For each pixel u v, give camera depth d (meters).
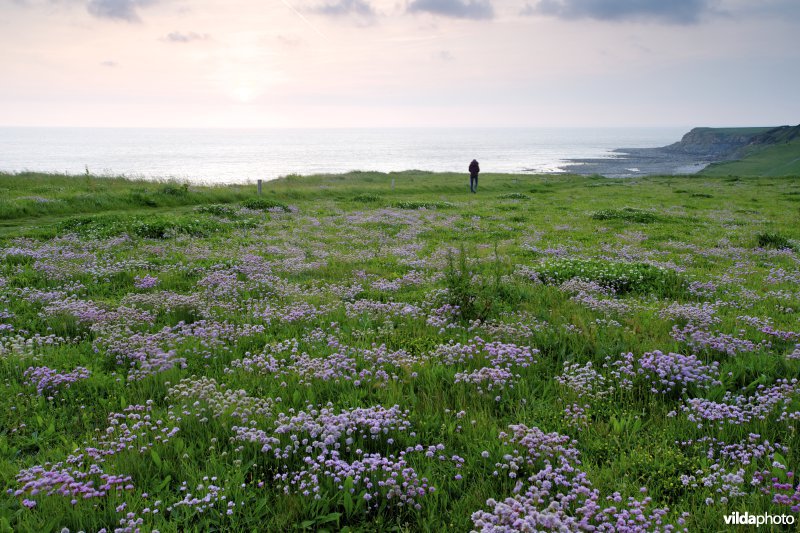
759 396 6.90
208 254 17.58
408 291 13.74
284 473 5.21
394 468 5.25
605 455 5.80
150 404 6.86
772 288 14.55
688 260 18.55
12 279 13.29
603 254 19.53
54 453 5.72
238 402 6.68
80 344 9.09
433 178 68.19
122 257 16.62
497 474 5.25
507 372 7.59
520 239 22.81
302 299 12.27
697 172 123.38
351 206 35.38
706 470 5.29
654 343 9.02
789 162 122.44
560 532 4.04
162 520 4.59
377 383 7.40
